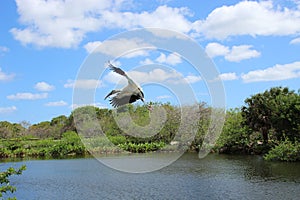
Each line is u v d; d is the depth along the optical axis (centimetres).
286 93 4834
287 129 4481
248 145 5131
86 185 2820
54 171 3747
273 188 2472
